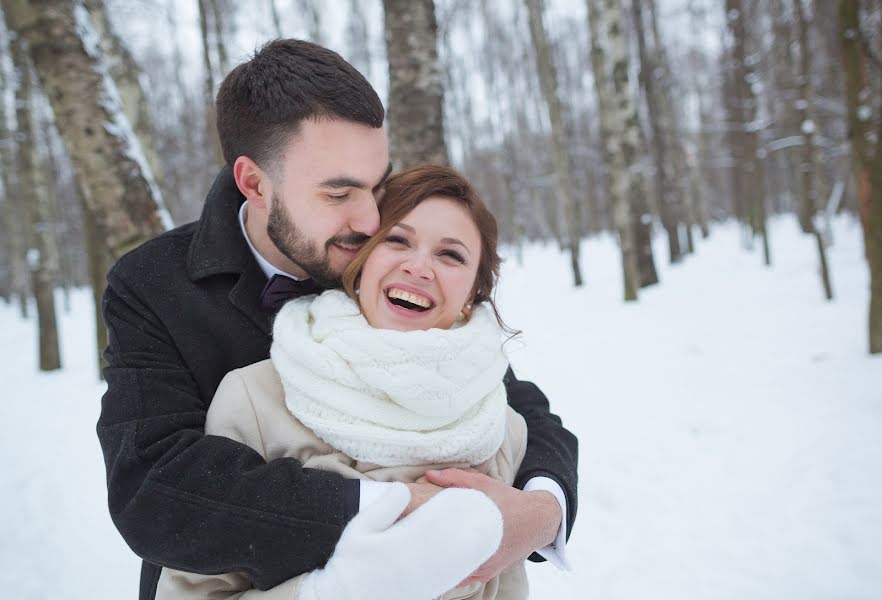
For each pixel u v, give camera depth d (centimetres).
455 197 117
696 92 2250
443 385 100
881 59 480
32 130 899
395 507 87
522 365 586
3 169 1650
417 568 81
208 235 117
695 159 2266
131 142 276
